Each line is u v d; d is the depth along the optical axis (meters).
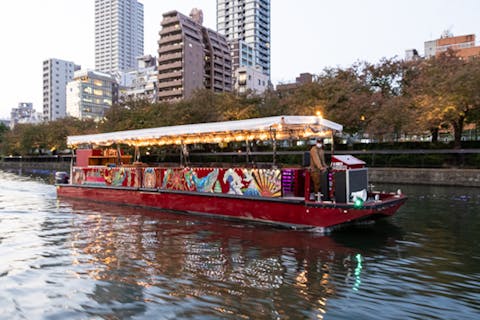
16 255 7.75
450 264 6.93
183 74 85.25
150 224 10.86
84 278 6.33
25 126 67.19
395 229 9.92
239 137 12.52
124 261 7.24
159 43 89.12
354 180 9.20
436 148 28.92
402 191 19.81
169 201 13.07
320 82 33.75
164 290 5.74
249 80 91.19
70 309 5.17
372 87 34.12
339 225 9.80
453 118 23.50
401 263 7.00
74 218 12.12
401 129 27.56
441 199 16.19
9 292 5.78
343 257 7.37
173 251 7.90
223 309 5.05
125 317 4.89
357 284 5.92
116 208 14.18
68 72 142.38
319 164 9.26
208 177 11.87
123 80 141.62
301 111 30.41
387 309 5.01
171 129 12.34
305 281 6.07
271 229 9.89
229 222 10.92
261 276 6.31
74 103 118.69
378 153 29.75
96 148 17.80
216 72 96.31
